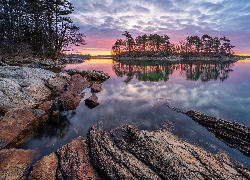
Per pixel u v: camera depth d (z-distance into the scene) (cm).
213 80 1933
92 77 1991
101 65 4147
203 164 443
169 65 4403
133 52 10238
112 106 977
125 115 836
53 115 818
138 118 798
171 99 1126
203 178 389
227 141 588
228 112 869
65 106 933
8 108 792
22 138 599
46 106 920
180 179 382
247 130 599
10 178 392
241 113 852
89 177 393
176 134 640
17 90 970
